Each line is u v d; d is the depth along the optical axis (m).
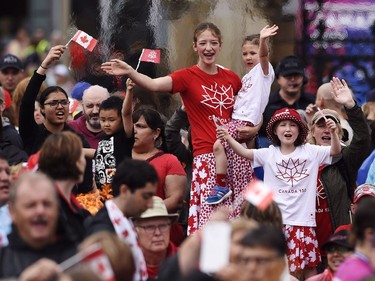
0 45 72.75
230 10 34.81
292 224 29.75
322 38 40.47
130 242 23.95
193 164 30.23
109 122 30.34
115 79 34.88
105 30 34.94
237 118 30.11
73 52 35.19
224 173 29.77
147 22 34.75
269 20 35.81
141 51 34.75
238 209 29.84
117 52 34.88
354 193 29.56
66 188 24.11
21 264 21.94
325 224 30.55
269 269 20.62
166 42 34.66
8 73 39.94
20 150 29.91
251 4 34.94
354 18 40.66
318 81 40.47
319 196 30.61
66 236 22.41
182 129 34.34
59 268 20.02
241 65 34.53
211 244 19.86
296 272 29.69
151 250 25.77
